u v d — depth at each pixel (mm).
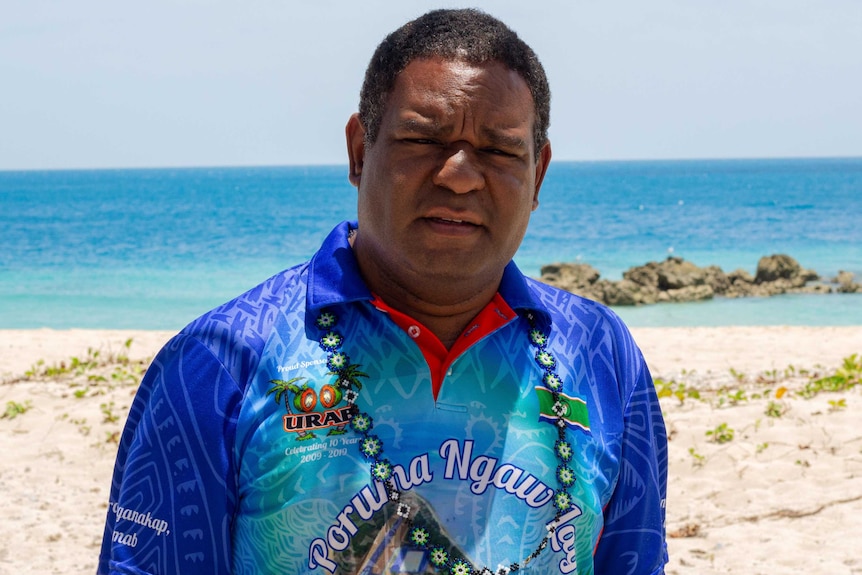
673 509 6215
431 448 1793
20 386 9148
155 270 31891
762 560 5320
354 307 1852
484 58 1775
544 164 2039
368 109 1842
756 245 42500
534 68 1869
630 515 1987
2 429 7766
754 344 13531
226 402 1780
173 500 1764
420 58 1776
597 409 1960
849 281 28062
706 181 118250
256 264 34125
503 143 1766
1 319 21172
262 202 79000
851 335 14672
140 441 1817
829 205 67438
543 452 1852
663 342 13836
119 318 21312
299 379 1787
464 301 1854
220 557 1774
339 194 94125
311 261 1946
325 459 1763
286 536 1753
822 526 5801
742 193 86750
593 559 1964
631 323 21625
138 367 10227
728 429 7504
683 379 10188
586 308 2055
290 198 85875
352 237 2035
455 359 1845
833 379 9250
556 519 1844
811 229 49062
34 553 5379
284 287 1916
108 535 1883
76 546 5523
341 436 1774
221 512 1770
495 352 1879
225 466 1773
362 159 1968
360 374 1801
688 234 47500
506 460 1820
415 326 1837
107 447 7324
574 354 1961
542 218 58000
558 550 1844
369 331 1833
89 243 42594
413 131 1740
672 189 97000
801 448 7137
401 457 1777
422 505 1771
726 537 5688
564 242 44750
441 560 1760
